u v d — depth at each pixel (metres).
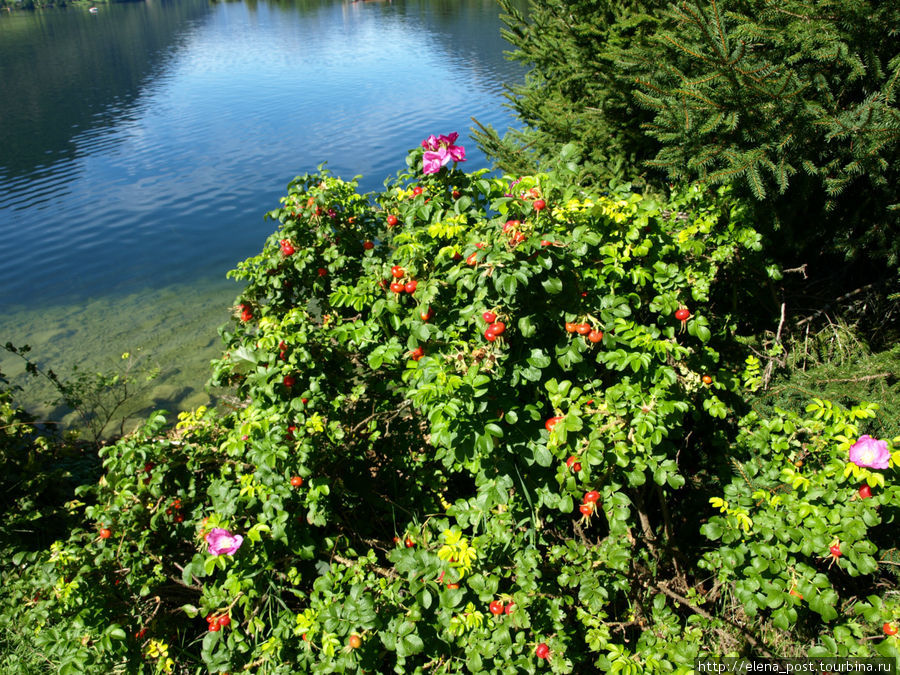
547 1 4.94
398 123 16.81
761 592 2.37
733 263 3.21
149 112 19.92
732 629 2.55
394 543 2.99
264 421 2.59
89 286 8.77
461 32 38.19
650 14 4.41
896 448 2.31
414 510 3.04
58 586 2.58
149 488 2.70
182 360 6.62
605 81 4.36
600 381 2.63
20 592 3.09
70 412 5.66
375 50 32.62
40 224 11.26
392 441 3.26
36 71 27.55
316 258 3.48
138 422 5.50
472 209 3.12
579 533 2.91
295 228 3.40
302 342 2.87
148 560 2.67
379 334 3.06
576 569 2.55
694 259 3.09
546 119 5.05
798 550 2.27
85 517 3.77
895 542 2.62
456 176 3.34
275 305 3.56
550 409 2.83
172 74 27.06
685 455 3.30
